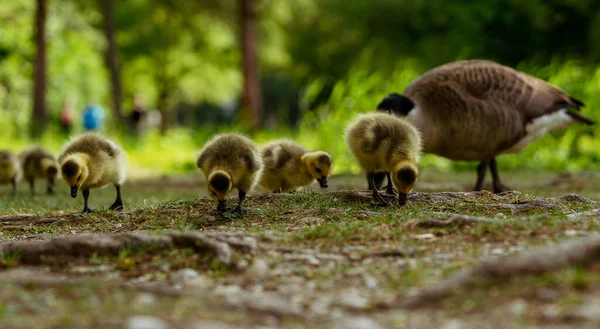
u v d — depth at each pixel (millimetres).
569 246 6871
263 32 45688
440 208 10938
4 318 6027
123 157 13039
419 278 7086
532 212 10680
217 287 7316
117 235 8578
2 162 18766
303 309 6605
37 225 11664
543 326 5730
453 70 15648
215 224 10500
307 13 46875
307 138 30281
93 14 54281
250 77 40750
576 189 18812
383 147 11031
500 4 49281
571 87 29359
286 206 11195
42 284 6977
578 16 50938
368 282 7211
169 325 5852
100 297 6684
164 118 70250
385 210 10758
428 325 6023
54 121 52594
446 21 50844
